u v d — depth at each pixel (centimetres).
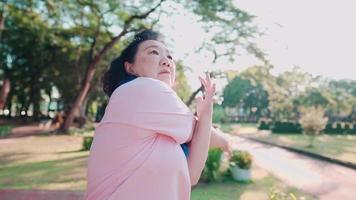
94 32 2283
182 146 121
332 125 3847
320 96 4328
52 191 546
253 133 3794
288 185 1059
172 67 125
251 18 1759
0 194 523
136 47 124
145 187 99
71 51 2870
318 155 1841
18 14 2153
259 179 1093
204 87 128
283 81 2856
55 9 2069
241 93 6512
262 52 1842
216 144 133
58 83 3684
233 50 1830
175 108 105
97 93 3516
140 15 1955
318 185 1101
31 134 2298
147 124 101
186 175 106
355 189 1059
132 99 103
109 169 102
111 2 1928
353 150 2097
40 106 4250
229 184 967
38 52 3322
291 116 4788
